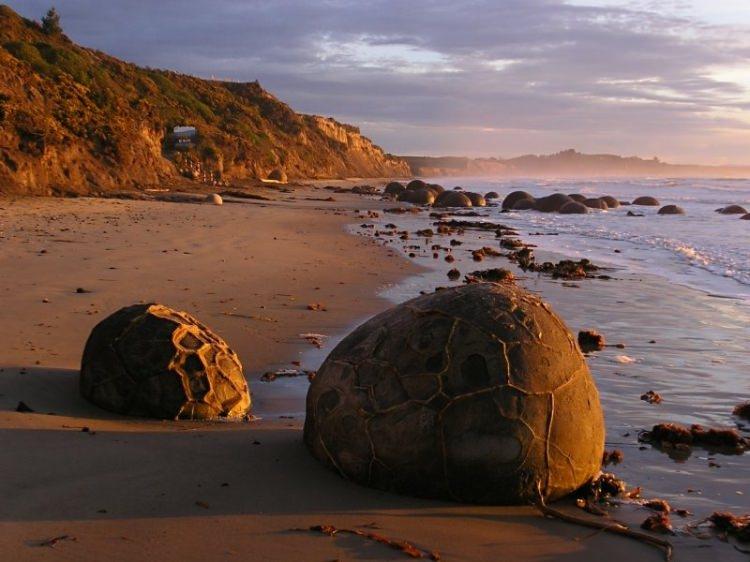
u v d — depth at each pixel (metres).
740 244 21.12
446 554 3.59
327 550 3.51
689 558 3.76
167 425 5.65
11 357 7.11
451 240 21.16
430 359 4.31
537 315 4.53
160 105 60.66
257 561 3.36
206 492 4.10
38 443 4.67
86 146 35.06
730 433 5.74
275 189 51.66
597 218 32.38
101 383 5.95
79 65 47.44
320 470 4.53
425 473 4.17
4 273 11.93
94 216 22.59
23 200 26.72
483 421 4.14
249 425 5.79
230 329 9.23
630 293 13.02
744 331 10.01
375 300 11.53
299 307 10.73
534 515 4.14
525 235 24.31
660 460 5.38
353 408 4.39
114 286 11.36
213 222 22.88
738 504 4.60
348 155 121.75
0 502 3.76
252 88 103.19
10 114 29.42
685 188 67.12
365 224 25.98
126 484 4.13
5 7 49.91
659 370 7.96
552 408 4.25
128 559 3.28
